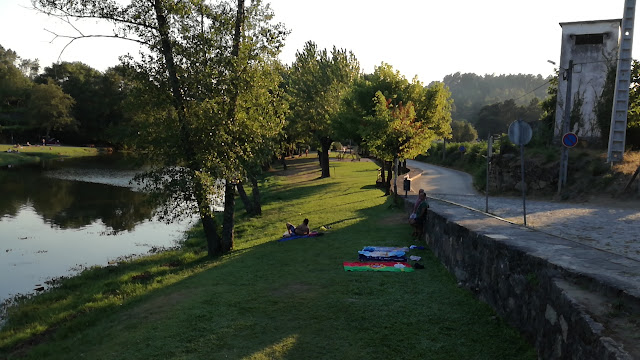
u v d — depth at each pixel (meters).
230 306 8.48
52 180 47.81
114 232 23.31
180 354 6.65
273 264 11.61
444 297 7.86
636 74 21.50
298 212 23.44
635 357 3.31
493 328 6.38
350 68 42.78
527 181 21.69
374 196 25.77
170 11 13.44
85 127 107.75
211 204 14.42
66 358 7.77
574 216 11.86
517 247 6.43
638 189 15.53
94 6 13.08
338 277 9.51
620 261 5.52
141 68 13.91
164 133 13.82
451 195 19.20
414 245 11.96
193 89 13.70
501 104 119.19
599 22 23.77
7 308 12.43
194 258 16.22
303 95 40.44
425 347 6.07
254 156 15.46
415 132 20.73
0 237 22.05
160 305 9.61
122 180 48.88
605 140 22.52
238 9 14.33
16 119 100.25
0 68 107.62
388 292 8.30
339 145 104.00
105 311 10.42
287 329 7.11
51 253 19.06
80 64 117.62
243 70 14.16
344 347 6.30
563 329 4.61
